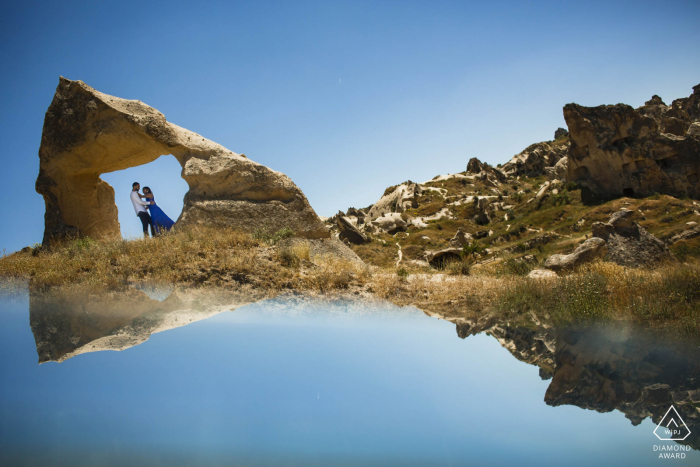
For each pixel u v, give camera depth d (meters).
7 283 10.22
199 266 10.80
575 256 14.33
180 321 7.73
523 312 9.41
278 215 15.29
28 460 3.37
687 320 7.97
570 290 10.20
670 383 5.25
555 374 5.58
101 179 18.03
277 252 12.48
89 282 9.77
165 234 13.45
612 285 10.88
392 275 12.63
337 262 12.95
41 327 7.15
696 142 34.19
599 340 7.10
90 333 6.92
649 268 14.99
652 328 7.80
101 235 17.23
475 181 72.44
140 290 9.48
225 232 13.80
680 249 23.95
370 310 9.34
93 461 3.34
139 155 16.36
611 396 4.84
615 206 33.00
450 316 9.09
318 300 9.79
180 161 16.09
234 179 15.33
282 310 8.80
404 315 9.08
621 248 16.03
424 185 73.75
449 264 17.42
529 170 76.00
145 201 16.14
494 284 11.98
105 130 15.12
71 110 15.38
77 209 16.81
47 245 15.73
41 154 15.95
